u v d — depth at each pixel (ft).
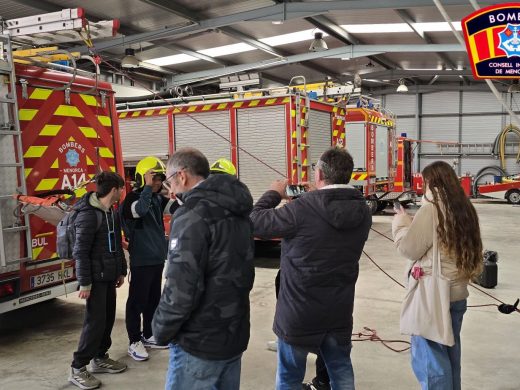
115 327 16.08
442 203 8.57
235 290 6.57
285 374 8.50
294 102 24.07
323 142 26.91
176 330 6.25
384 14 40.34
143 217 13.20
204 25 37.78
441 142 74.08
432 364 8.55
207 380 6.46
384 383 11.96
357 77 29.78
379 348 14.21
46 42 14.83
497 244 31.96
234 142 25.38
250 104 24.91
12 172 13.43
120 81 51.55
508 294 20.13
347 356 8.40
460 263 8.43
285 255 8.34
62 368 12.87
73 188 15.43
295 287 8.16
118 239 12.12
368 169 40.42
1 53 13.58
